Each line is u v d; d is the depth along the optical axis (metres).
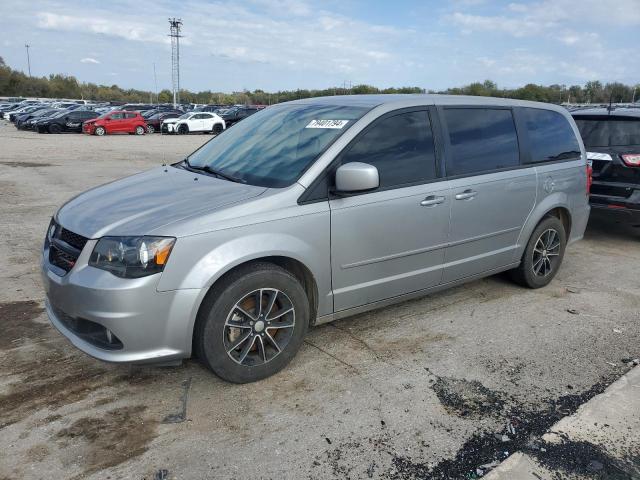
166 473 2.58
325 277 3.54
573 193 5.29
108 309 2.88
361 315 4.47
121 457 2.69
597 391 3.36
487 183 4.37
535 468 2.65
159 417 3.02
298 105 4.40
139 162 16.16
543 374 3.56
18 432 2.86
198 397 3.22
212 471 2.60
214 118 35.16
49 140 25.42
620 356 3.84
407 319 4.41
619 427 2.99
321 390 3.32
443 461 2.70
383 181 3.74
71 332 3.16
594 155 6.81
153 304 2.92
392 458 2.72
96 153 18.88
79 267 3.01
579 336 4.16
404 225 3.85
